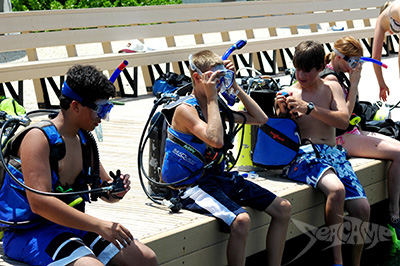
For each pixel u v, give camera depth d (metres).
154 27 8.55
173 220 3.22
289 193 3.71
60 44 7.54
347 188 3.90
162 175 3.40
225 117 3.38
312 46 3.88
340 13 11.35
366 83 8.11
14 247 2.63
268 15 11.18
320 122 4.04
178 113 3.24
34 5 12.36
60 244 2.53
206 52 3.24
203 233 3.20
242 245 3.13
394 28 5.05
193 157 3.31
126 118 6.41
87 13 7.84
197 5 9.10
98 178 2.77
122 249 2.66
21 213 2.60
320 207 3.98
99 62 7.41
